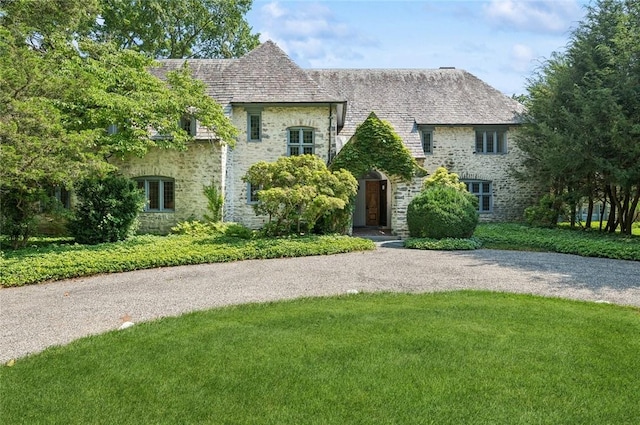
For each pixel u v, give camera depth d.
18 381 4.46
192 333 5.83
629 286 8.88
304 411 3.79
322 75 25.31
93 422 3.66
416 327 5.98
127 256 10.99
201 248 12.27
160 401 4.00
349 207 15.90
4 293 8.60
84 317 6.86
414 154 20.66
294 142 19.00
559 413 3.75
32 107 10.16
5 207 12.51
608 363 4.77
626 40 15.59
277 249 12.52
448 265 11.14
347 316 6.54
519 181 22.89
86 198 13.88
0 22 14.61
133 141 14.13
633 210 17.64
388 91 24.50
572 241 14.04
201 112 15.30
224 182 17.92
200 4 31.23
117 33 27.98
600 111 16.03
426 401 3.94
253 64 19.89
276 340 5.50
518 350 5.11
